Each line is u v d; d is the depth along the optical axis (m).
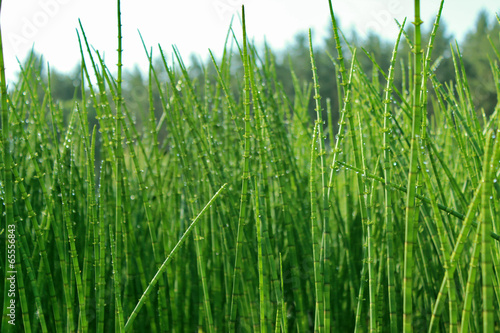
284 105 1.81
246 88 1.26
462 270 1.35
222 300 1.52
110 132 1.39
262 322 1.27
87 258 1.37
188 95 1.59
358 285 1.48
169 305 1.52
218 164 1.52
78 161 1.59
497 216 1.27
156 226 1.58
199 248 1.36
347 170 1.56
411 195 1.13
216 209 1.49
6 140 1.22
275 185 1.66
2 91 1.20
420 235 1.39
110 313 1.47
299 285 1.41
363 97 1.53
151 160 1.70
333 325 1.48
